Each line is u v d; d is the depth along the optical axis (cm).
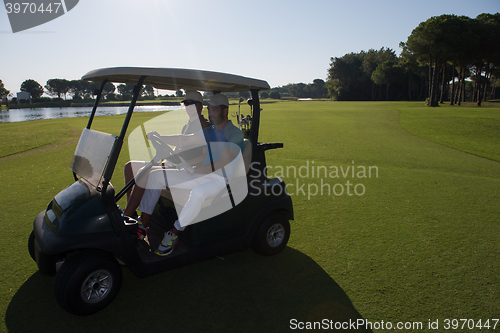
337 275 270
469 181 556
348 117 1844
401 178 573
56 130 1303
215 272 275
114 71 214
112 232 212
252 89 271
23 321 212
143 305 231
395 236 341
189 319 217
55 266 222
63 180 541
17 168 632
